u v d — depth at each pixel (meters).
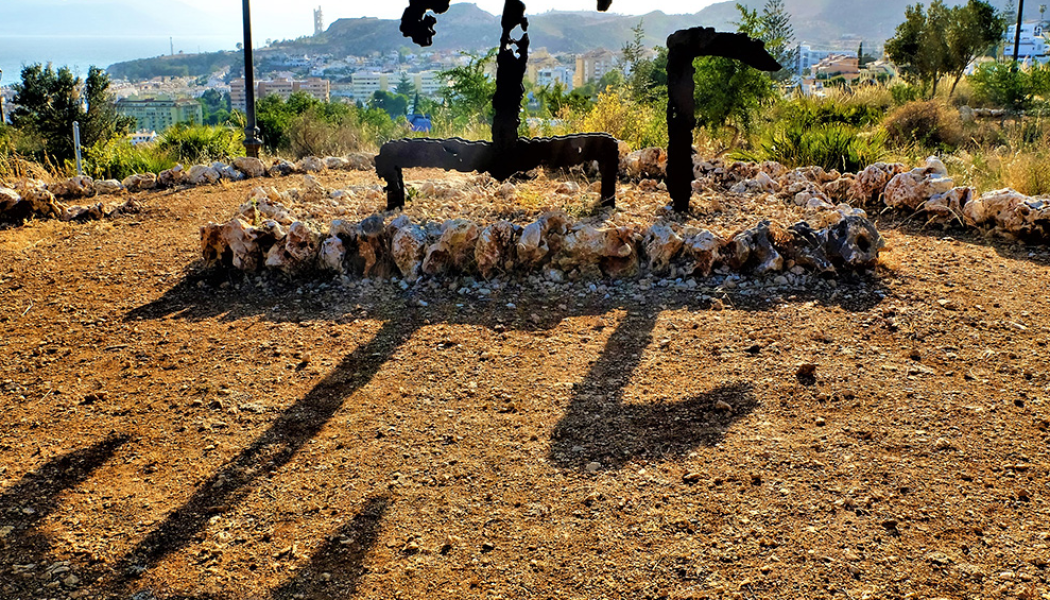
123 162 11.58
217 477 3.42
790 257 5.51
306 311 5.22
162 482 3.39
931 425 3.63
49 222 7.47
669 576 2.78
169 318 5.15
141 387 4.24
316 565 2.89
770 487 3.23
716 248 5.52
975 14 15.94
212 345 4.73
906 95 15.97
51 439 3.73
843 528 2.97
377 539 3.02
